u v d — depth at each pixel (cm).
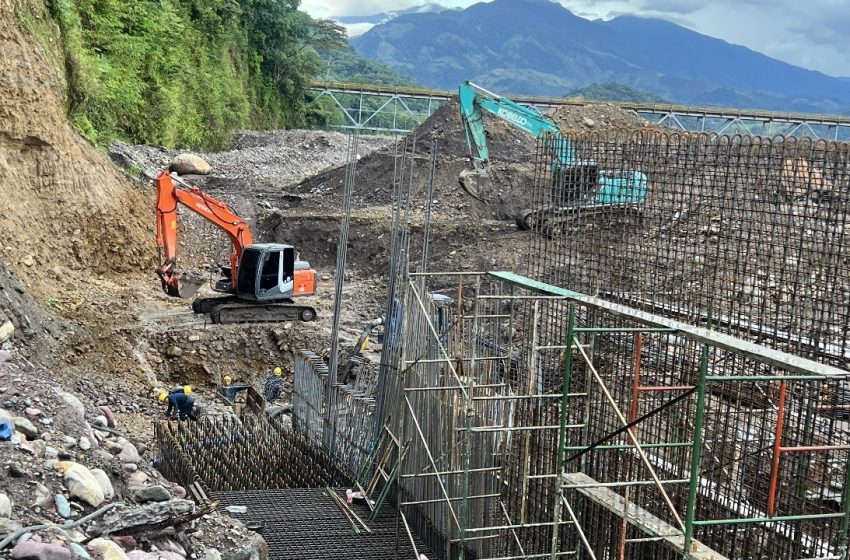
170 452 1347
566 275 1186
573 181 1185
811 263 900
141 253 2444
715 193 1068
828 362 877
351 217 2931
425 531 1102
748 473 895
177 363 1984
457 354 1032
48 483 736
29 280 1948
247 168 4294
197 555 761
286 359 2080
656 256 1066
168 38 4344
